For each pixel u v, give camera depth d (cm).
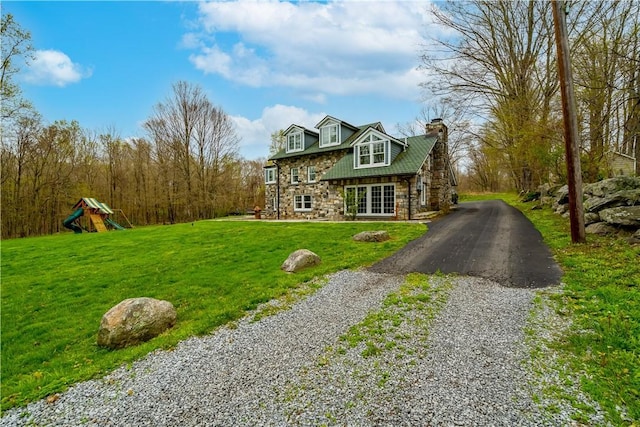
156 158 3120
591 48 1223
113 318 430
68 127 2520
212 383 318
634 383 270
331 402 275
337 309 491
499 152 2331
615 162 1800
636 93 1034
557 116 1500
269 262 807
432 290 548
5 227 2186
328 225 1501
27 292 675
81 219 2619
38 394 318
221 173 3541
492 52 1938
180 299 583
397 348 362
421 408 260
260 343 398
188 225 2011
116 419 274
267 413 266
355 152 1842
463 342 367
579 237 755
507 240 901
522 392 273
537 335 371
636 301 414
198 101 3297
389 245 925
